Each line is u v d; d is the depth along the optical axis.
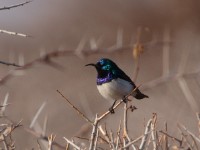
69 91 19.25
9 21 24.80
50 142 7.33
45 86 19.23
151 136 7.63
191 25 23.67
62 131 15.87
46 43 24.56
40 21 25.31
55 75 20.19
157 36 22.97
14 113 16.09
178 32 23.45
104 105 18.05
